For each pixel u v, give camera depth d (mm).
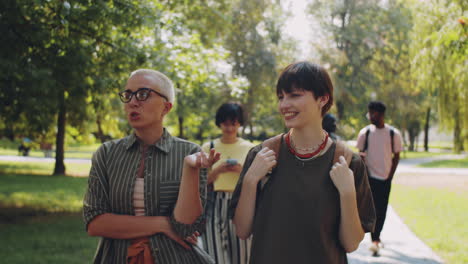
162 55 8602
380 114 5941
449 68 13836
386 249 6211
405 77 28766
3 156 33594
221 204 3895
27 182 16297
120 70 8484
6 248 6281
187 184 2090
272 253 2039
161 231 2148
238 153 4180
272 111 31812
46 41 7332
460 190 13742
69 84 8031
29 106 7688
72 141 21250
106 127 22219
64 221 8812
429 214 9211
